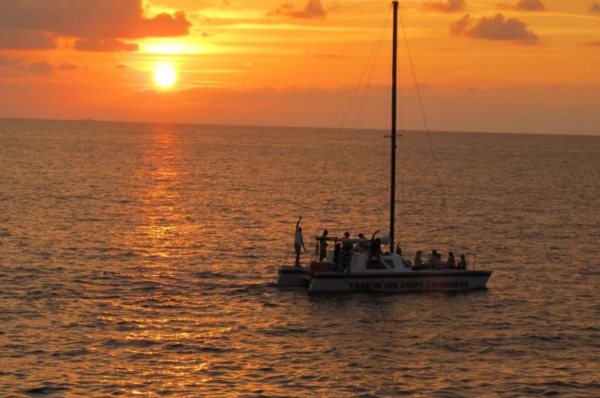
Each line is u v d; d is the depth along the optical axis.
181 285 61.44
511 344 47.47
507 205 126.88
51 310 52.53
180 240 83.50
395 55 66.00
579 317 53.94
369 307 55.69
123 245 79.25
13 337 46.31
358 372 42.22
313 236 89.25
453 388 40.12
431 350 46.16
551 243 87.38
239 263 71.38
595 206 129.25
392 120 65.25
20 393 38.19
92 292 58.00
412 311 54.84
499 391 39.81
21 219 94.62
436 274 60.84
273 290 60.47
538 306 56.81
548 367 43.41
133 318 51.38
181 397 38.25
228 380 40.69
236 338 47.75
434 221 104.06
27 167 178.38
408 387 40.19
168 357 43.94
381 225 99.25
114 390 38.94
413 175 189.88
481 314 54.34
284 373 41.84
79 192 130.12
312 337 48.38
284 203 121.50
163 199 124.94
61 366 41.97
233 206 116.62
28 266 66.44
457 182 171.50
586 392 39.81
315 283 59.00
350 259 60.56
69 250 75.12
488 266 72.81
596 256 79.25
